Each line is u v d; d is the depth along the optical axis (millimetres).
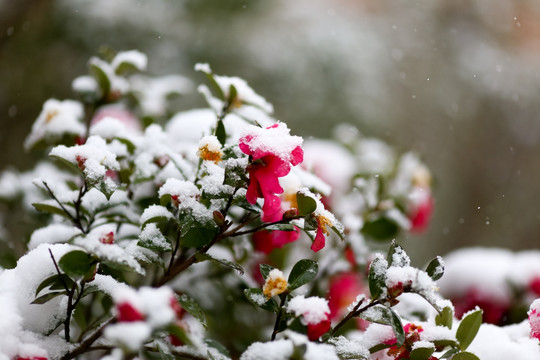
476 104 2686
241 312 1163
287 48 2219
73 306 801
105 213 922
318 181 927
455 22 2750
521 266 1165
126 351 707
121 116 1165
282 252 1095
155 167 928
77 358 869
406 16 2645
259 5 2348
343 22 2414
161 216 821
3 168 2012
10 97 2068
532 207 2875
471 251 1265
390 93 2391
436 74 2588
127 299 695
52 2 2084
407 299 883
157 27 2133
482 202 2812
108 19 2096
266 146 775
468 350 860
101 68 1035
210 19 2229
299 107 2166
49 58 2078
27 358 769
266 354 754
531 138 2809
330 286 1135
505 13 2836
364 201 1192
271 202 778
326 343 794
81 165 815
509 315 1156
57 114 993
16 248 1140
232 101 970
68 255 758
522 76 2768
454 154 2686
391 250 812
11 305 803
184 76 2082
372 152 1331
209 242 828
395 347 820
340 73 2244
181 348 805
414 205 1227
